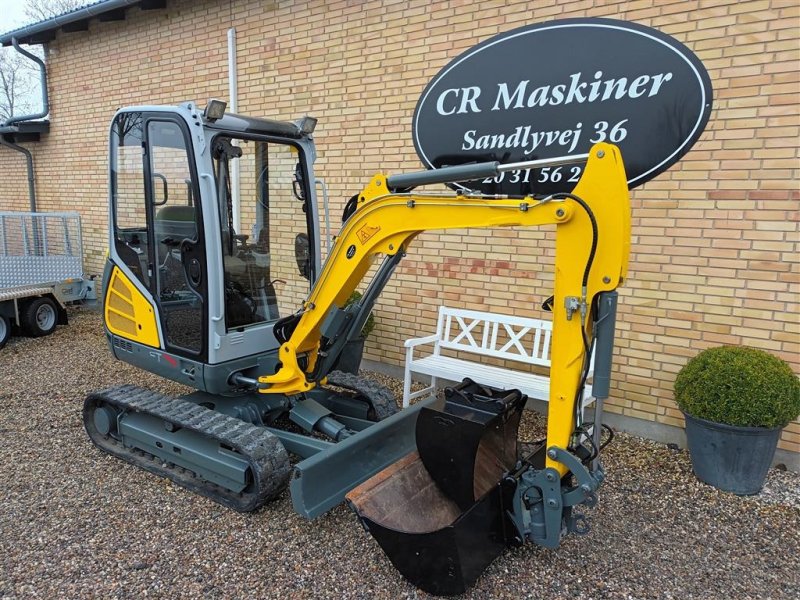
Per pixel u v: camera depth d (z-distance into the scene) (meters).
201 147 3.22
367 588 2.63
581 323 2.40
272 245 3.81
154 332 3.69
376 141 5.48
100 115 8.10
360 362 5.46
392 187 2.89
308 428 3.65
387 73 5.32
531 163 2.48
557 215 2.38
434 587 2.55
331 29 5.63
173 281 3.53
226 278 3.49
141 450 3.83
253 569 2.75
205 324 3.38
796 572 2.84
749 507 3.43
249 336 3.57
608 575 2.77
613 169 2.30
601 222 2.35
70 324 7.54
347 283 3.13
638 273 4.30
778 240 3.78
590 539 3.07
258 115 6.35
